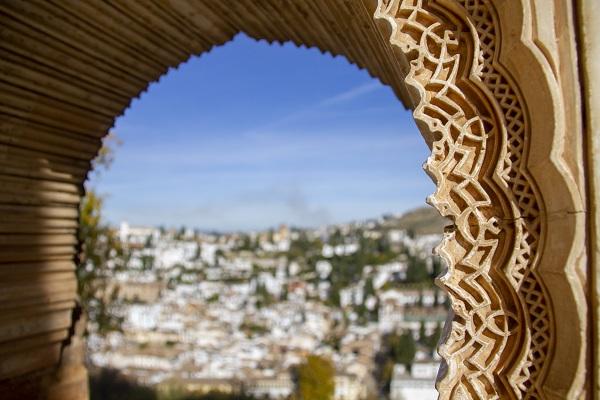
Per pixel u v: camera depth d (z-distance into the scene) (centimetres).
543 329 293
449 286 309
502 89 297
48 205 592
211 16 557
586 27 272
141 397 1867
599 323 269
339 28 528
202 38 589
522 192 295
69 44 515
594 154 271
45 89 529
